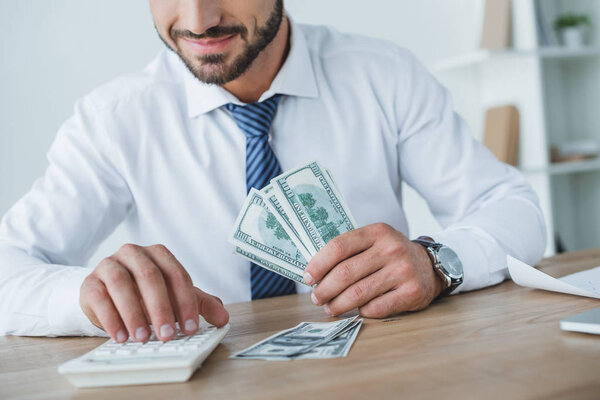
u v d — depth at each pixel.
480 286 0.96
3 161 2.35
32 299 0.87
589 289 0.84
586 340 0.60
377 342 0.66
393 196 1.37
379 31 2.95
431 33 3.05
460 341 0.63
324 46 1.40
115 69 2.49
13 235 1.18
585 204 3.18
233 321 0.85
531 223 1.11
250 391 0.52
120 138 1.28
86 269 0.92
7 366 0.70
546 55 2.77
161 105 1.31
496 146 2.88
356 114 1.34
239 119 1.25
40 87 2.39
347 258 0.81
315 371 0.56
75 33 2.43
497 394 0.46
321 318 0.83
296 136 1.30
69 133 1.29
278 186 0.90
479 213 1.13
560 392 0.46
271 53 1.23
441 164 1.33
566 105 3.18
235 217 1.29
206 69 1.08
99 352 0.62
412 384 0.50
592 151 2.89
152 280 0.69
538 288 0.91
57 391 0.57
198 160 1.29
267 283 1.20
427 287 0.81
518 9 2.81
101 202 1.29
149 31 2.54
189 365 0.56
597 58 3.00
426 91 1.37
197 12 1.00
